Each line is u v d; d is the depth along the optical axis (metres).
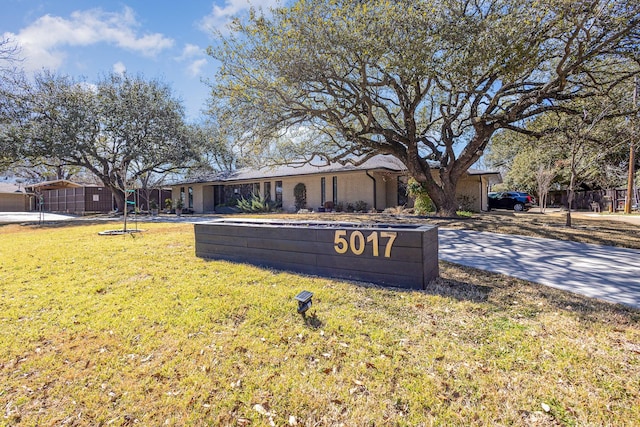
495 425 1.83
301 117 10.24
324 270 4.56
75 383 2.25
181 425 1.89
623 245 6.77
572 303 3.49
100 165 21.20
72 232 9.52
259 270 4.86
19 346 2.70
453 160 11.98
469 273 4.72
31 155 16.58
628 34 7.06
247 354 2.56
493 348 2.58
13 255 5.99
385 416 1.92
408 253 3.98
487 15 7.58
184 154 20.19
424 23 7.12
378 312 3.29
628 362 2.36
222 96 9.40
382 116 13.36
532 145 12.16
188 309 3.41
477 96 10.36
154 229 10.12
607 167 16.34
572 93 9.55
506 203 21.52
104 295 3.89
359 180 16.48
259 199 19.95
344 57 7.91
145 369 2.39
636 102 8.71
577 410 1.92
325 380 2.24
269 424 1.89
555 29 6.92
